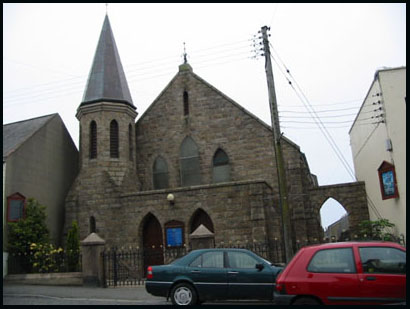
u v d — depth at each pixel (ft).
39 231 78.64
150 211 83.82
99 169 88.99
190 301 42.09
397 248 32.73
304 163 99.40
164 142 98.68
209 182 93.20
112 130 93.04
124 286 63.52
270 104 63.82
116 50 101.91
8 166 78.02
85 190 88.84
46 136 90.99
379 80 73.36
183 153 97.19
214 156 94.94
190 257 43.86
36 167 86.07
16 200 78.59
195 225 82.53
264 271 41.91
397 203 71.00
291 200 85.71
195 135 96.73
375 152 82.02
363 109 91.91
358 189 87.66
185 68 101.14
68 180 97.76
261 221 75.41
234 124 94.32
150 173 97.96
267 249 73.00
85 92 95.20
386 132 72.54
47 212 87.86
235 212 78.28
